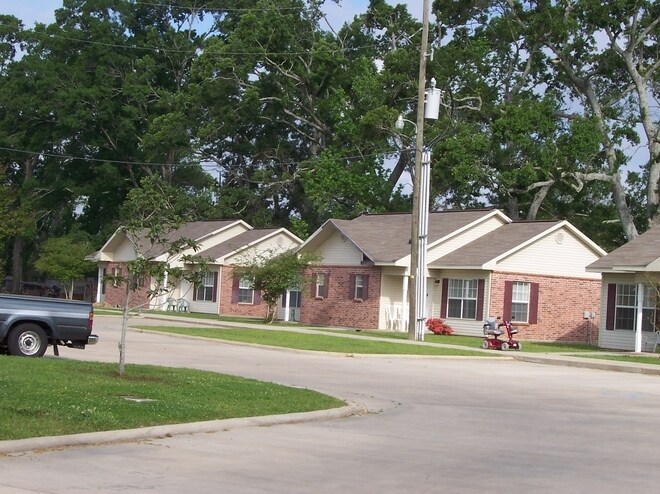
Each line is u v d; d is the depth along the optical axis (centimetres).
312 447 1238
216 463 1104
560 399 1942
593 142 5394
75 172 7688
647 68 5666
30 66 7450
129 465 1070
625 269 3766
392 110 5809
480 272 4338
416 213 3719
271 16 6531
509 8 5847
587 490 1007
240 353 2797
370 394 1892
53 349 2242
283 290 4625
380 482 1023
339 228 4672
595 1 5378
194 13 7869
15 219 3941
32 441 1128
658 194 5522
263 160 7344
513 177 5434
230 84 6644
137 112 7462
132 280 1795
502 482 1041
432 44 6003
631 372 2817
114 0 7688
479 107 5797
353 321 4609
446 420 1553
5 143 7525
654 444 1359
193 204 6950
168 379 1752
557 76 5938
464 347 3391
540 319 4441
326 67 6575
